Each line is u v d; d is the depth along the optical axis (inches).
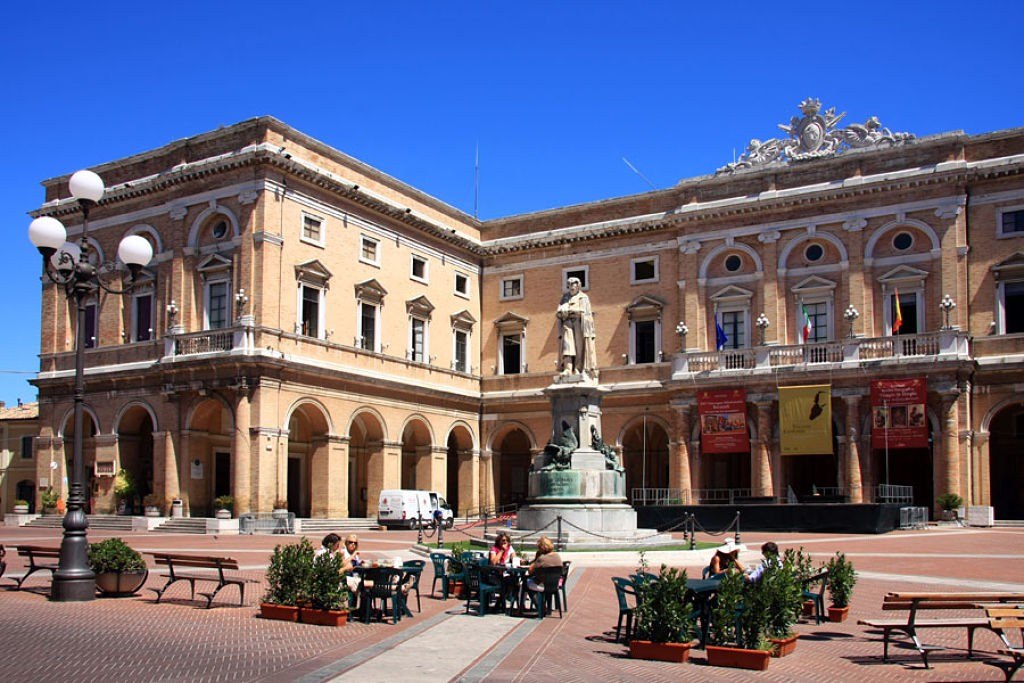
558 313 1288.1
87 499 2118.6
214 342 1905.8
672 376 2220.7
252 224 1921.8
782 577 618.2
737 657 561.6
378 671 532.4
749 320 2197.3
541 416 2438.5
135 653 582.2
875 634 686.5
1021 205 1962.4
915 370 1951.3
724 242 2234.3
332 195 2086.6
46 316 2212.1
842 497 1877.5
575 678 524.7
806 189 2151.8
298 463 2160.4
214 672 528.1
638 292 2359.7
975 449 1956.2
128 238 871.7
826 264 2129.7
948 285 1991.9
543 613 734.5
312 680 506.6
